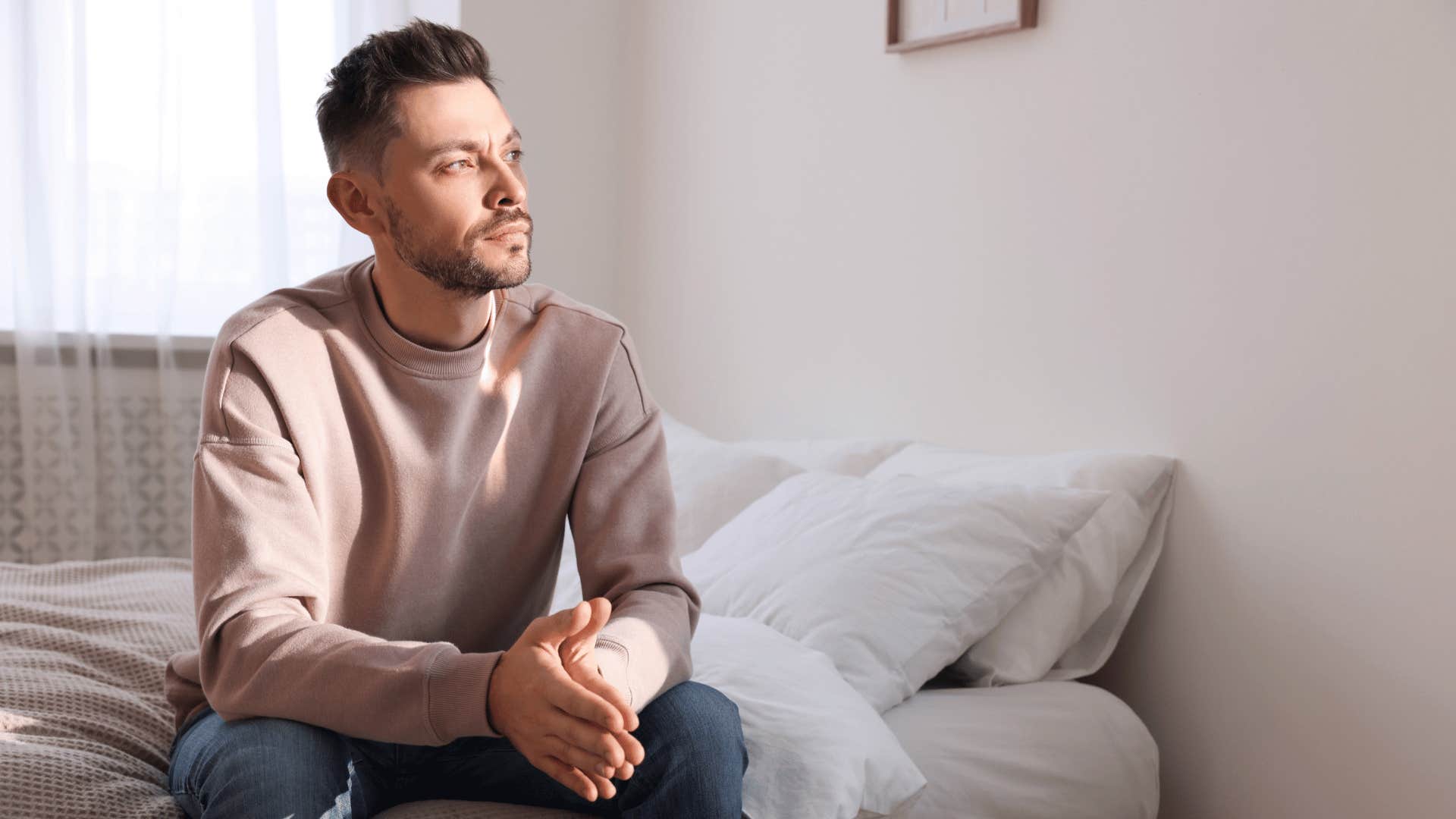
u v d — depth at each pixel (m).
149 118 3.13
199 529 1.30
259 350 1.33
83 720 1.48
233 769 1.15
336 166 1.38
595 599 1.20
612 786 1.13
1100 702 1.81
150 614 1.89
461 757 1.36
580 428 1.49
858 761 1.43
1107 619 1.95
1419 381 1.57
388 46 1.33
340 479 1.38
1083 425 2.08
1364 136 1.63
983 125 2.27
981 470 2.08
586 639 1.19
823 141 2.70
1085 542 1.88
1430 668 1.57
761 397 2.93
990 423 2.27
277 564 1.28
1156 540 1.94
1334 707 1.69
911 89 2.45
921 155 2.43
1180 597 1.92
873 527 1.83
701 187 3.15
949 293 2.36
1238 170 1.81
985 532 1.80
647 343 3.41
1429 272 1.56
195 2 3.17
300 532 1.31
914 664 1.71
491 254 1.34
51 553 3.08
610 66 3.46
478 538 1.45
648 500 1.49
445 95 1.32
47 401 3.06
